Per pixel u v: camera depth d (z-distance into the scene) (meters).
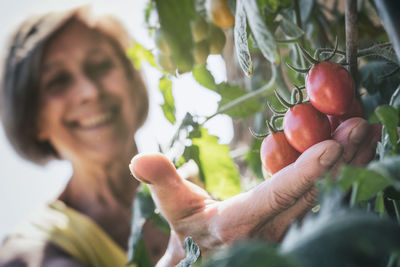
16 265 1.32
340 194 0.30
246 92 0.94
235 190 0.87
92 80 1.71
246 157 0.95
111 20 1.75
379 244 0.25
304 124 0.48
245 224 0.49
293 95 0.54
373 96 0.64
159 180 0.50
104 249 1.49
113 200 1.71
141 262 0.88
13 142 1.84
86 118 1.72
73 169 1.78
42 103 1.70
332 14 0.80
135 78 1.79
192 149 0.84
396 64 0.63
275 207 0.46
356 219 0.26
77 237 1.45
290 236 0.28
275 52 0.54
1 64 1.68
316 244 0.25
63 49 1.68
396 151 0.43
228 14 0.69
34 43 1.63
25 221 1.54
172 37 0.75
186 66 0.77
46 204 1.61
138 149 1.85
